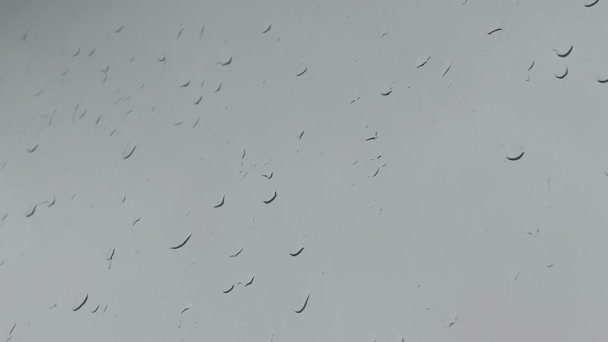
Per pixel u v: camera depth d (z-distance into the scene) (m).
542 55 0.33
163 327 0.33
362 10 0.36
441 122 0.33
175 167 0.36
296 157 0.34
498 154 0.32
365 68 0.35
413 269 0.32
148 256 0.34
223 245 0.34
